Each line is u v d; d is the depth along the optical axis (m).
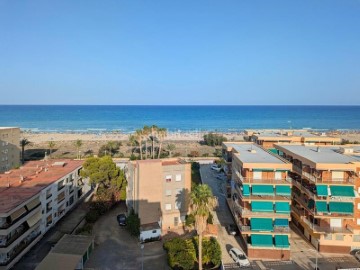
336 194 43.22
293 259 44.16
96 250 47.41
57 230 54.66
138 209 52.66
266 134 83.00
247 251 45.22
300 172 50.59
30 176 60.12
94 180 63.84
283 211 44.72
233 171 57.22
